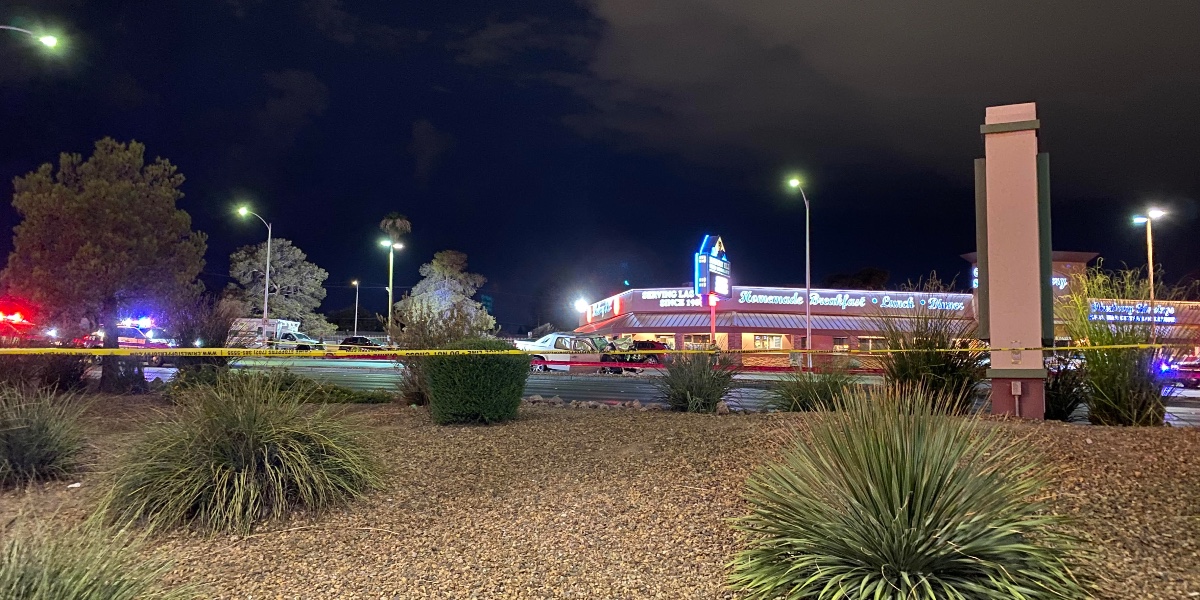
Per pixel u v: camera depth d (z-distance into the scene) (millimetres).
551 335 29531
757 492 4562
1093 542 4266
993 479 4070
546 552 4926
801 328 43781
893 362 9320
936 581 3744
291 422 6480
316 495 6090
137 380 14758
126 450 6410
